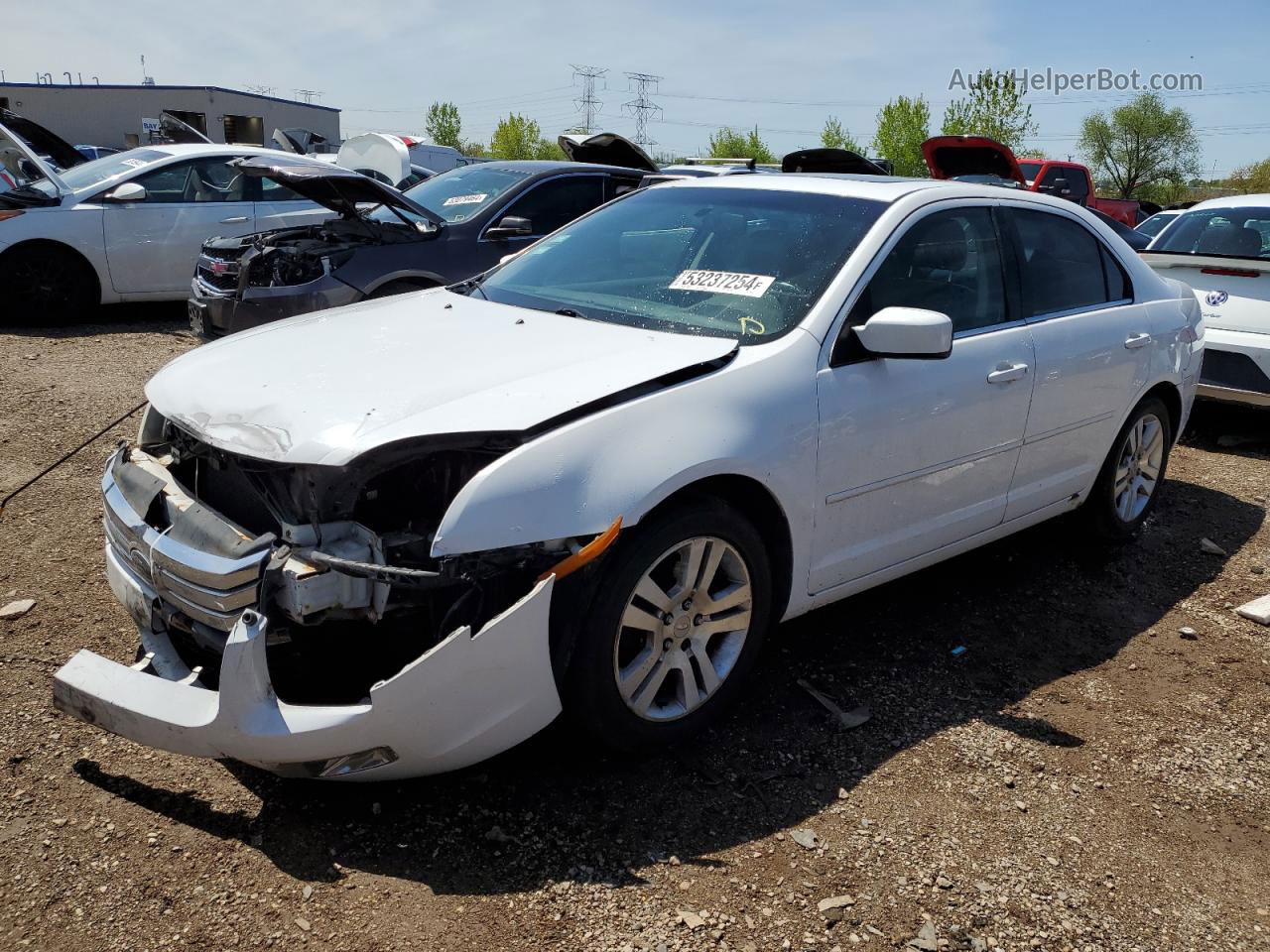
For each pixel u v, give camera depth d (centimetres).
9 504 451
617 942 228
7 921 222
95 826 254
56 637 343
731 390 292
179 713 243
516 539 245
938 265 363
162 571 262
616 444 264
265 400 270
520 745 300
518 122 5794
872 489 332
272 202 948
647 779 287
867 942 233
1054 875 262
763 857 259
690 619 290
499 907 236
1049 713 340
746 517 305
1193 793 301
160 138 1393
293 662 263
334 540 251
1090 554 477
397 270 674
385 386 273
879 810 282
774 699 335
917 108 3791
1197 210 780
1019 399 377
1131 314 444
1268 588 453
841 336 322
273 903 233
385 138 1064
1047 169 1711
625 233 396
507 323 332
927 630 394
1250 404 643
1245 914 254
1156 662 382
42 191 878
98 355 764
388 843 255
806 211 366
